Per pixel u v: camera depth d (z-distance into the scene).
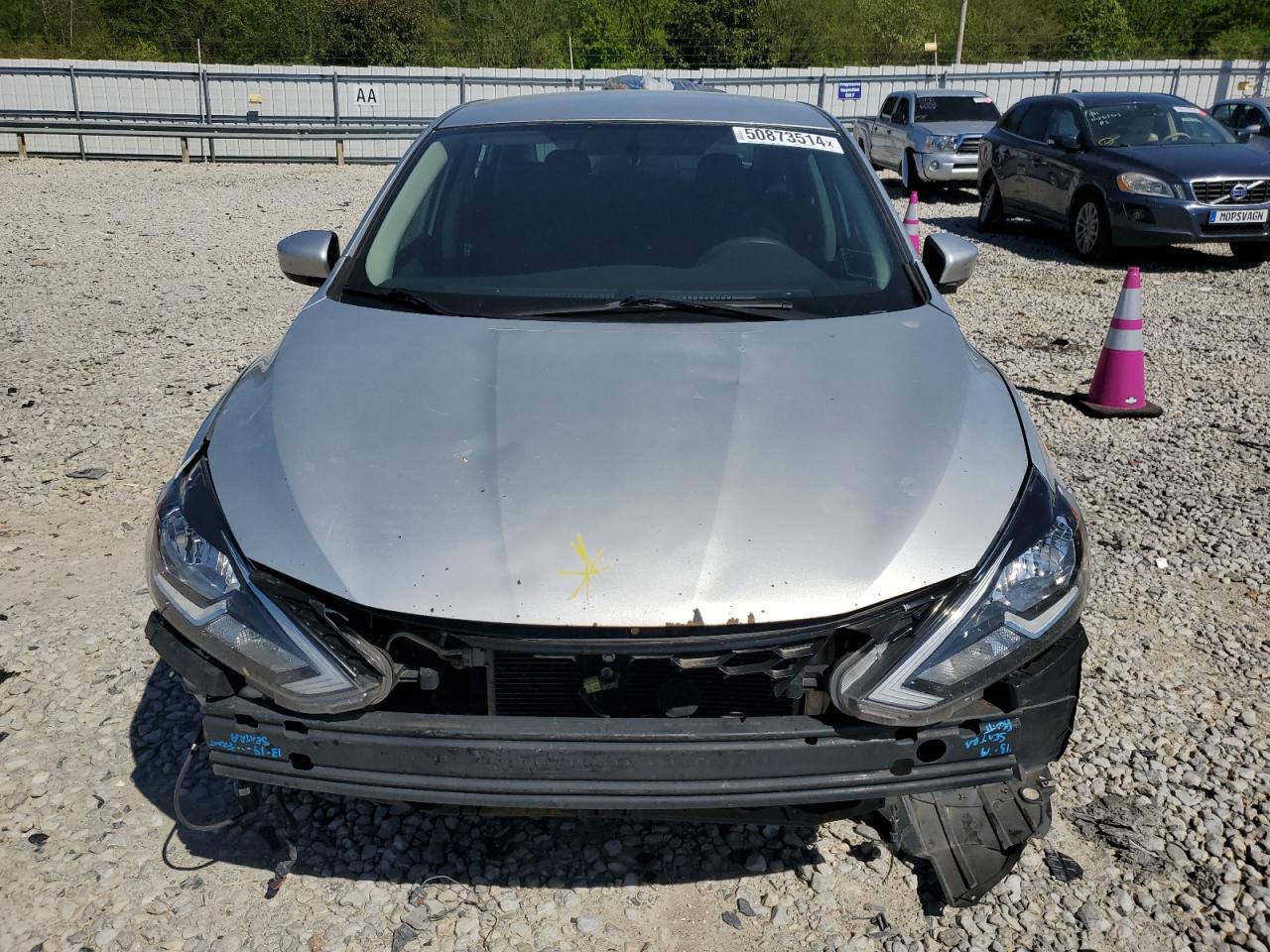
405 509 2.21
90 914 2.42
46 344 7.21
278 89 23.59
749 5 44.19
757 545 2.12
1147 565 4.21
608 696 2.12
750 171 3.45
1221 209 10.43
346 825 2.72
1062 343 7.77
